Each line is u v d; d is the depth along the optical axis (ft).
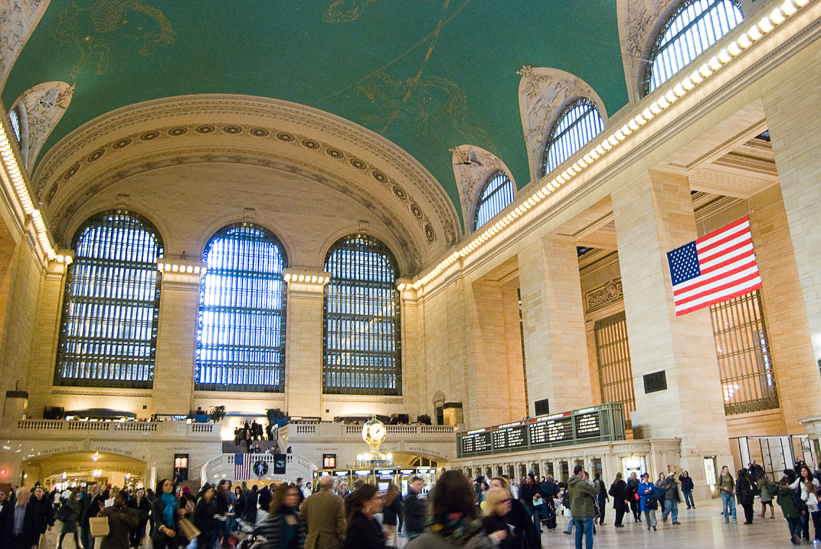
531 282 112.16
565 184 104.83
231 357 146.92
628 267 90.68
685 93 82.33
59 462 122.93
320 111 135.54
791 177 68.85
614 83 94.79
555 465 92.07
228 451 118.21
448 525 13.78
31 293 122.11
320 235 157.99
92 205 142.00
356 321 157.79
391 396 154.20
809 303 66.08
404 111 129.49
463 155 131.64
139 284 143.64
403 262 162.20
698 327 84.38
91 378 135.54
